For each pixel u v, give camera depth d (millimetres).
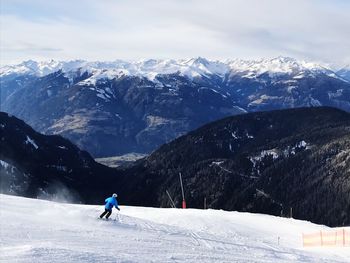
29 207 32906
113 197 31031
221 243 26641
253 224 54906
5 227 21812
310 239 42938
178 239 25906
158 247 20609
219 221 53156
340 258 28453
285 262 20922
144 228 29562
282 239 46375
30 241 18531
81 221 28609
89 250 16844
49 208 33375
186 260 17172
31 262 12945
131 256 16250
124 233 25031
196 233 30453
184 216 55438
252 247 26578
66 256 14047
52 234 21172
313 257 25328
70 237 20859
